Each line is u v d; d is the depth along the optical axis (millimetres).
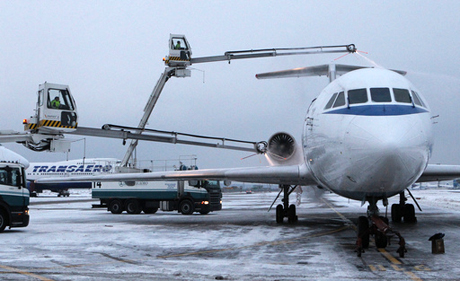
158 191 23578
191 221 17438
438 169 12297
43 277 6668
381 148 7887
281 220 16062
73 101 14438
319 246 9836
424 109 9211
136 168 24281
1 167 13523
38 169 57062
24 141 14406
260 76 16375
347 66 15430
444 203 30359
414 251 8953
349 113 8938
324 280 6316
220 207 24141
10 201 13500
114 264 7766
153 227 14758
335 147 8961
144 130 19266
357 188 9188
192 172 15562
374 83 9219
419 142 8180
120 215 22594
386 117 8453
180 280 6410
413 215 15492
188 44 24141
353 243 10266
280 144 15305
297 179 13344
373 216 9266
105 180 17531
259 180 14234
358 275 6629
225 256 8594
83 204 37344
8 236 12352
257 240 11016
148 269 7266
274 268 7262
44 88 13898
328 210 24719
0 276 6742
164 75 23719
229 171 14469
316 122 10164
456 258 8109
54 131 14305
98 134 17719
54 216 21688
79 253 9102
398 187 8852
